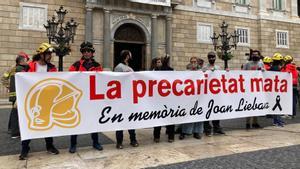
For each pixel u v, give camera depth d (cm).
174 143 627
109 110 563
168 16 1991
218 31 2203
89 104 547
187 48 2080
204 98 663
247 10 2353
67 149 584
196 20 2127
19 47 1599
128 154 540
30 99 501
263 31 2378
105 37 1786
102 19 1806
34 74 506
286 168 447
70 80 533
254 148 573
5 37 1573
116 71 606
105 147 596
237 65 2262
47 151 556
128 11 1862
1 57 1559
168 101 620
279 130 766
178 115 630
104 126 558
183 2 2083
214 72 679
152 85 605
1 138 703
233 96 705
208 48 2153
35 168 462
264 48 2375
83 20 1753
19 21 1606
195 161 491
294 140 644
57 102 521
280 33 2475
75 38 1722
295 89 979
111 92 566
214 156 520
